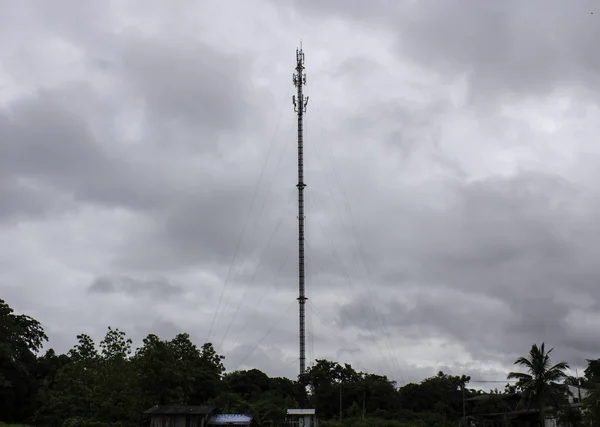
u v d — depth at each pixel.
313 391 114.69
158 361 80.12
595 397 64.38
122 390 78.19
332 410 110.69
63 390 83.81
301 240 90.81
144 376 79.44
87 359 88.69
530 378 72.62
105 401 77.19
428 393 118.00
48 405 79.50
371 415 107.06
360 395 111.56
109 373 79.38
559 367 71.88
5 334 86.56
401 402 115.44
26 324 97.19
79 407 81.19
